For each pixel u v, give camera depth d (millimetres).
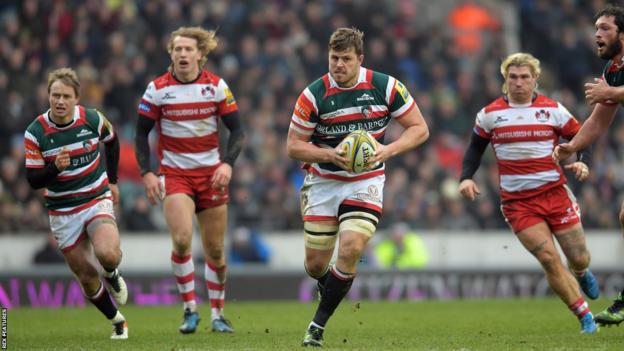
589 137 29422
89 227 30469
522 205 31578
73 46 70562
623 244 65812
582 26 87250
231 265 59406
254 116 69312
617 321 31000
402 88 27578
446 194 68125
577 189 70875
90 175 30719
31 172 30234
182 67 32625
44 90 66000
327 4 80500
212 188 33250
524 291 56625
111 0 74250
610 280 57125
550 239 30984
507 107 31766
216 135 33688
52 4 72500
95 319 40469
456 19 90438
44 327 36562
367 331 33438
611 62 29156
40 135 30234
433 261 63188
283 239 61844
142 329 35438
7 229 58688
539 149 31391
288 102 71312
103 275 30391
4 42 69250
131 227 60531
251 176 65250
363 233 26641
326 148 27547
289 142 27469
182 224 32531
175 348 27125
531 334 31266
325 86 27375
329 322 37688
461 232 64062
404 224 64375
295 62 74688
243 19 76438
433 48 81750
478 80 78250
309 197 27969
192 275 33438
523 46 86562
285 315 41844
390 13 87562
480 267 56656
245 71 72312
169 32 72938
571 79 83000
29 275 51125
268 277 54656
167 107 32969
